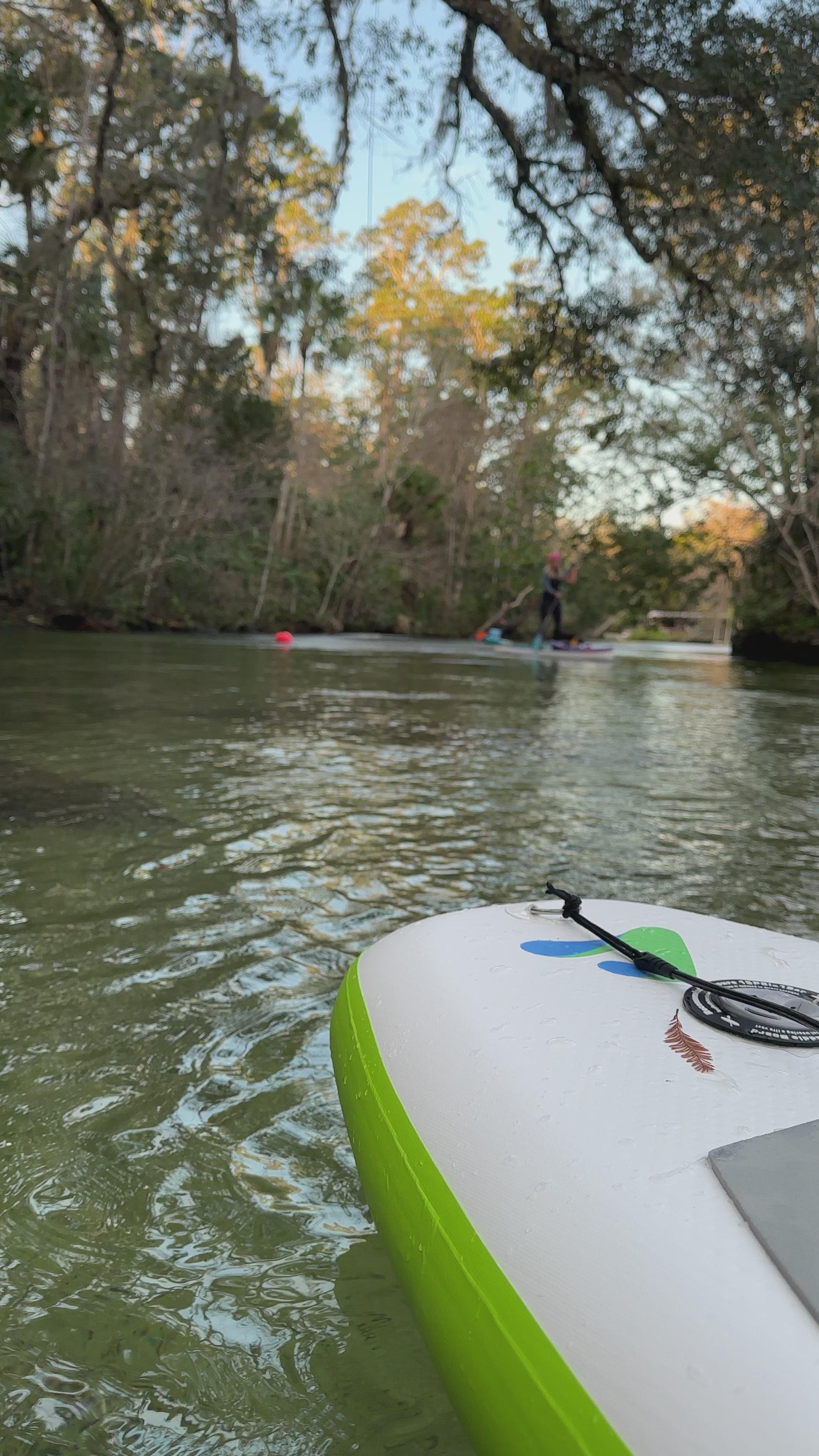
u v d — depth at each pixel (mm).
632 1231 1086
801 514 24328
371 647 25719
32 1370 1356
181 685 11500
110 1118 2008
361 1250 1626
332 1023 2057
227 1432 1271
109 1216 1693
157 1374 1356
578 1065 1390
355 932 3162
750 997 1484
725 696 14188
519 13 12703
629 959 1740
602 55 12336
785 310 15070
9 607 23297
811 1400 857
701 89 12055
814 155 12664
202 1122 2006
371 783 5719
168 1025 2445
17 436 22547
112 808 4746
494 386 18641
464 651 24875
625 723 9688
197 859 3941
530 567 41406
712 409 23906
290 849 4152
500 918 2025
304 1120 2021
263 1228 1674
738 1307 960
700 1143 1187
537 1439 1026
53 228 19016
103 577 23984
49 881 3576
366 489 39969
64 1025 2424
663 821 5055
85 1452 1229
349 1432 1274
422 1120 1474
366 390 42500
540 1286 1114
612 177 14016
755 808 5484
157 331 22031
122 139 17469
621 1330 1007
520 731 8602
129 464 24562
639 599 32281
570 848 4383
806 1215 1041
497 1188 1263
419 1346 1420
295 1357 1395
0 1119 1993
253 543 31062
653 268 16016
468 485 42500
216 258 20531
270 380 30812
